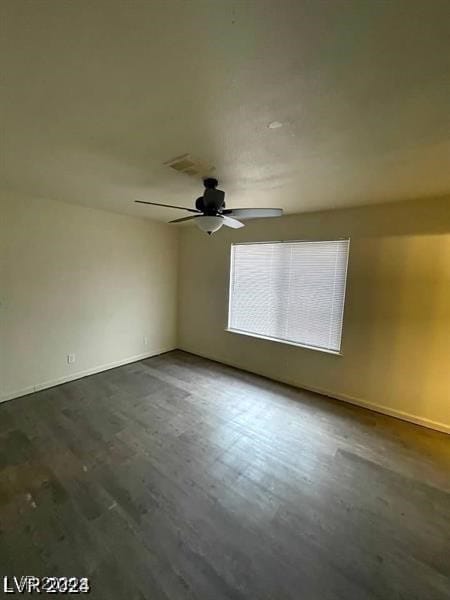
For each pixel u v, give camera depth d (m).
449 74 1.10
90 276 3.79
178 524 1.69
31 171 2.31
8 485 1.95
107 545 1.55
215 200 2.35
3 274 3.01
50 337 3.45
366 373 3.18
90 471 2.11
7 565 1.43
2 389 3.10
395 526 1.73
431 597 1.35
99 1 0.85
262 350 4.02
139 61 1.08
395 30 0.91
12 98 1.33
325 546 1.59
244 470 2.17
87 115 1.47
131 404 3.13
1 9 0.87
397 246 2.91
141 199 3.17
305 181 2.38
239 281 4.26
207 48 1.02
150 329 4.70
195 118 1.48
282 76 1.15
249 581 1.40
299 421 2.89
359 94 1.24
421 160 1.90
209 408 3.09
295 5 0.84
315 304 3.53
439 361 2.76
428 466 2.28
